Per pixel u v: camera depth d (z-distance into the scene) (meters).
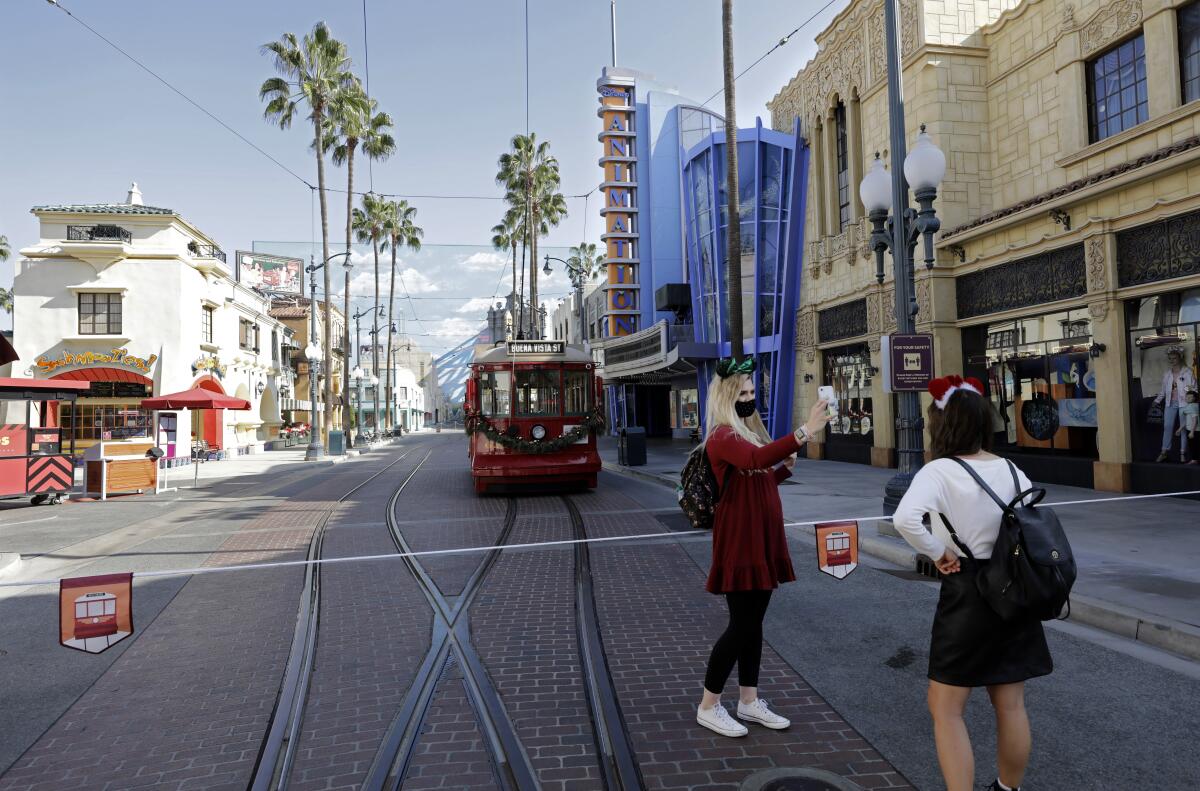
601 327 45.66
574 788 3.15
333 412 57.88
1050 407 12.56
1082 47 12.22
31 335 24.56
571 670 4.59
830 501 11.25
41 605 6.62
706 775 3.20
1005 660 2.48
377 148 37.19
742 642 3.53
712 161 24.80
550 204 45.66
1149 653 4.61
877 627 5.28
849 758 3.33
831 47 19.52
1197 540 7.39
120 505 14.40
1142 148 10.87
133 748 3.67
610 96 33.72
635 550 8.26
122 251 24.75
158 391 24.97
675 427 33.66
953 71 14.66
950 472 2.57
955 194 14.52
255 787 3.23
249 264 62.31
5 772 3.44
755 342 22.31
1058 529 2.40
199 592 6.84
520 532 9.54
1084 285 11.52
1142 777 3.11
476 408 13.21
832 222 19.98
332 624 5.68
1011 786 2.62
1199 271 9.60
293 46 29.89
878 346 16.83
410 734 3.70
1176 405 10.18
